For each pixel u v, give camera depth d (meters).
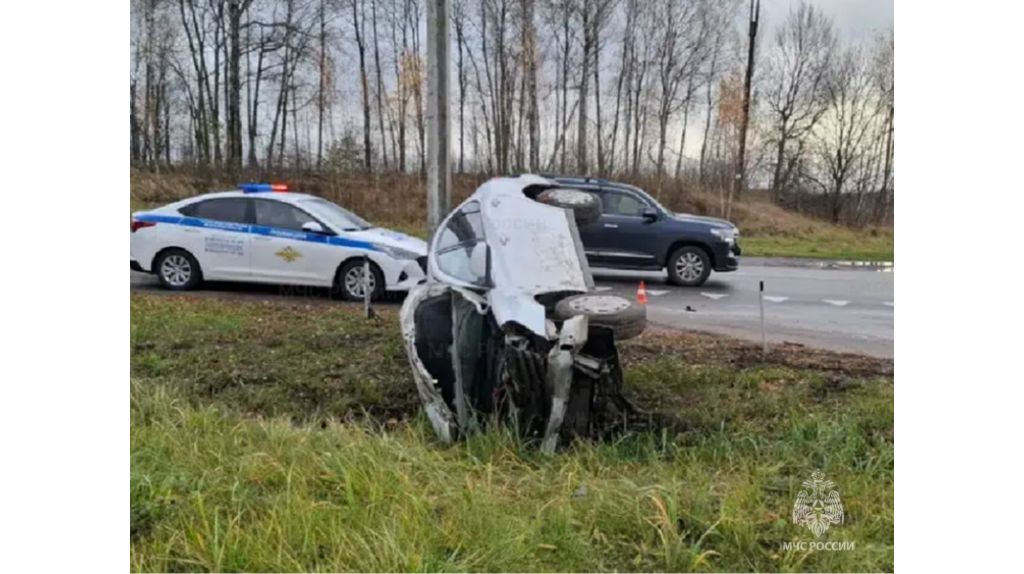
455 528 3.38
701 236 12.00
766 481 3.98
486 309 4.78
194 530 3.30
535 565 3.17
